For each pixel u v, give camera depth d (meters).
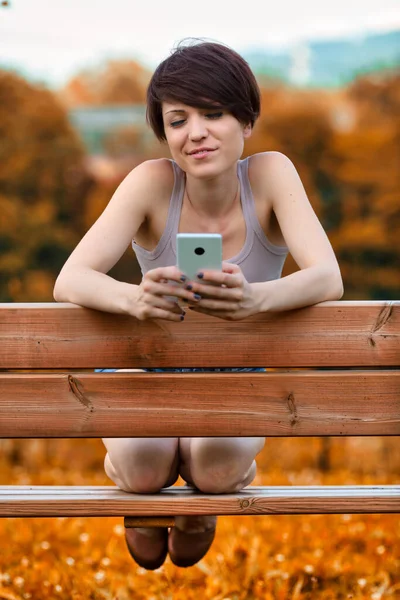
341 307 2.95
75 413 2.96
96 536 5.30
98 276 2.99
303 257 3.22
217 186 3.35
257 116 3.29
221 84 3.05
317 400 2.98
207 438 3.25
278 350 2.96
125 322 2.93
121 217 3.36
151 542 3.72
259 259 3.48
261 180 3.43
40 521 5.51
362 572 4.61
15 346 2.94
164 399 2.96
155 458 3.24
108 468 3.41
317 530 5.29
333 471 7.55
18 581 4.35
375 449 7.75
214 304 2.76
